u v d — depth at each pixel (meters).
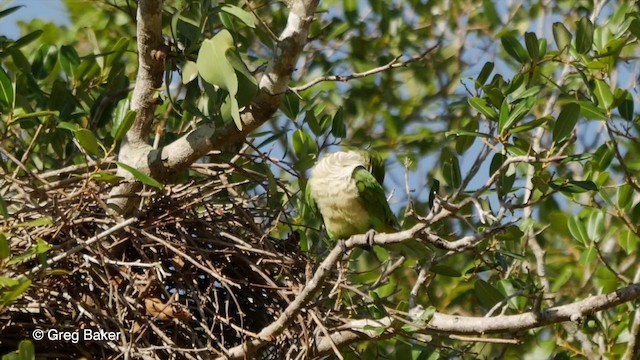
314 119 12.95
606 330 13.54
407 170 9.29
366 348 14.10
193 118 13.02
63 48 13.16
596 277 15.30
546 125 14.30
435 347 11.97
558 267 15.95
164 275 10.56
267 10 16.31
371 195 11.71
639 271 13.12
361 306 11.55
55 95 12.30
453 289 14.83
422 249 11.70
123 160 11.16
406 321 10.57
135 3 14.57
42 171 12.30
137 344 10.69
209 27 11.65
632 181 12.30
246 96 9.88
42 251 9.66
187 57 10.67
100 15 16.36
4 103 11.12
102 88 13.54
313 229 12.52
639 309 11.91
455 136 15.18
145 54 10.72
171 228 11.47
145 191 11.21
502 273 12.98
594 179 13.48
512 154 11.35
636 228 13.46
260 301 11.31
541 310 10.49
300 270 11.53
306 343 10.61
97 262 10.58
